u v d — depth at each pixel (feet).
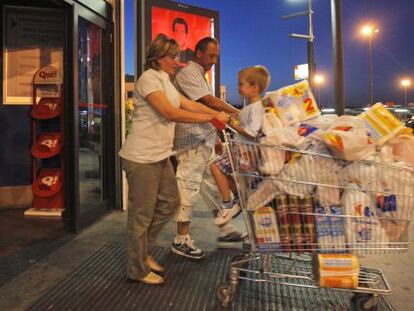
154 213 12.16
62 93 18.56
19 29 19.48
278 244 9.85
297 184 9.67
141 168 11.16
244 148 9.95
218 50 13.56
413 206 9.54
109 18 18.99
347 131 9.37
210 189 14.21
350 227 9.56
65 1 14.93
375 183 9.51
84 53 17.51
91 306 10.43
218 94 26.84
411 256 14.37
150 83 10.94
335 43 26.27
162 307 10.45
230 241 14.46
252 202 9.93
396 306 10.71
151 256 12.84
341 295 11.24
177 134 13.56
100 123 19.29
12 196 20.17
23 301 10.64
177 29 24.41
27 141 20.26
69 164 16.03
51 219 18.26
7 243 15.06
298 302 10.82
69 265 13.03
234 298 10.98
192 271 12.75
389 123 9.57
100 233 16.34
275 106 10.21
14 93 19.76
